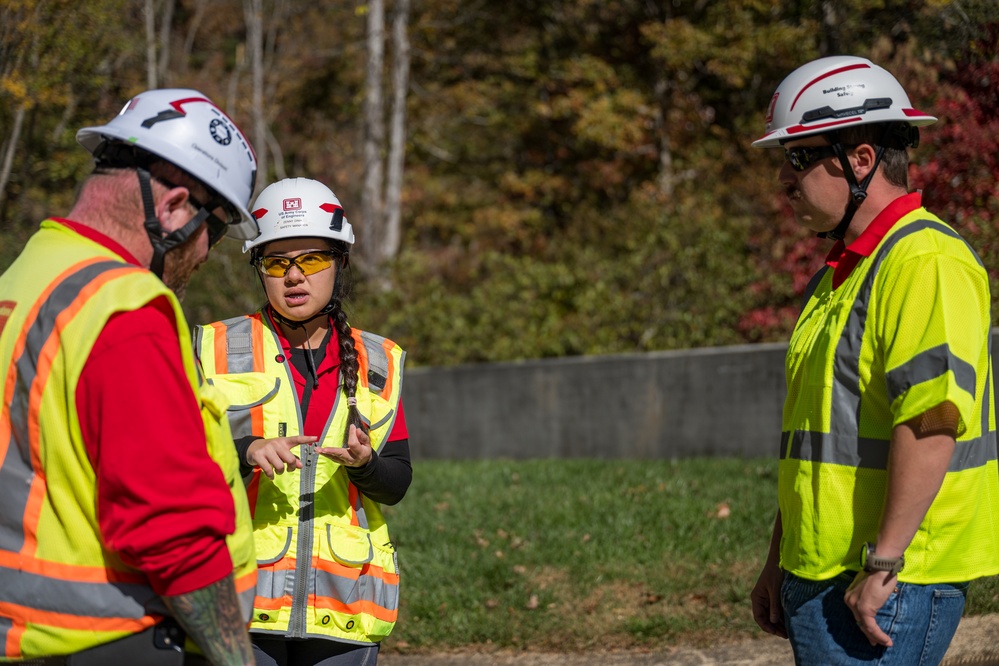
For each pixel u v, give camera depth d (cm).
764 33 2141
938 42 913
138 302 231
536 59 2834
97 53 1903
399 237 3231
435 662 601
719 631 596
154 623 238
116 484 224
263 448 315
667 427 1226
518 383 1388
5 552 238
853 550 279
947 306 266
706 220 1572
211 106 265
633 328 1530
